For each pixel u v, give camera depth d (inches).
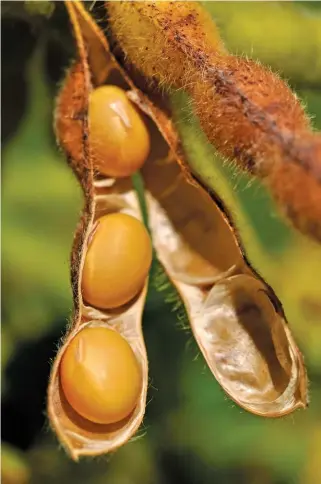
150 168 6.2
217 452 7.3
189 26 6.0
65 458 7.3
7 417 7.2
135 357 5.9
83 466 7.3
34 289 7.1
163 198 6.2
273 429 7.3
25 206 7.1
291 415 6.0
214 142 5.7
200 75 5.8
